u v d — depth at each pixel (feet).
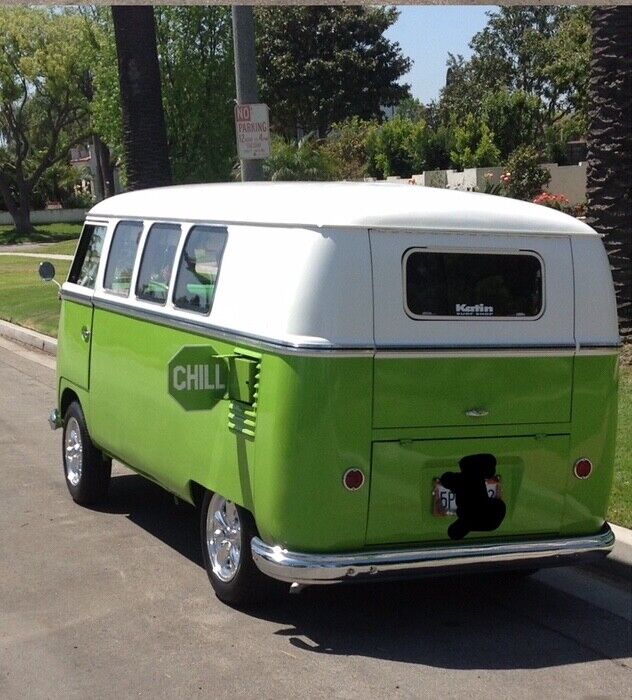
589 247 19.94
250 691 17.28
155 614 20.57
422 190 20.66
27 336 58.85
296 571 18.24
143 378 23.25
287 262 18.57
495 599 22.06
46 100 193.77
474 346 18.84
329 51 196.24
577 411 19.76
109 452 25.76
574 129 156.25
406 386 18.49
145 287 23.56
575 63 121.29
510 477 19.53
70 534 25.61
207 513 21.31
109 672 17.94
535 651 19.25
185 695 17.10
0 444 35.06
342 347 17.99
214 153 118.52
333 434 18.10
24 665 18.21
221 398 19.95
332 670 18.17
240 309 19.61
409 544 18.92
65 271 90.68
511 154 131.03
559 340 19.53
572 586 22.93
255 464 18.76
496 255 19.19
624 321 40.04
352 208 18.45
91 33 135.03
